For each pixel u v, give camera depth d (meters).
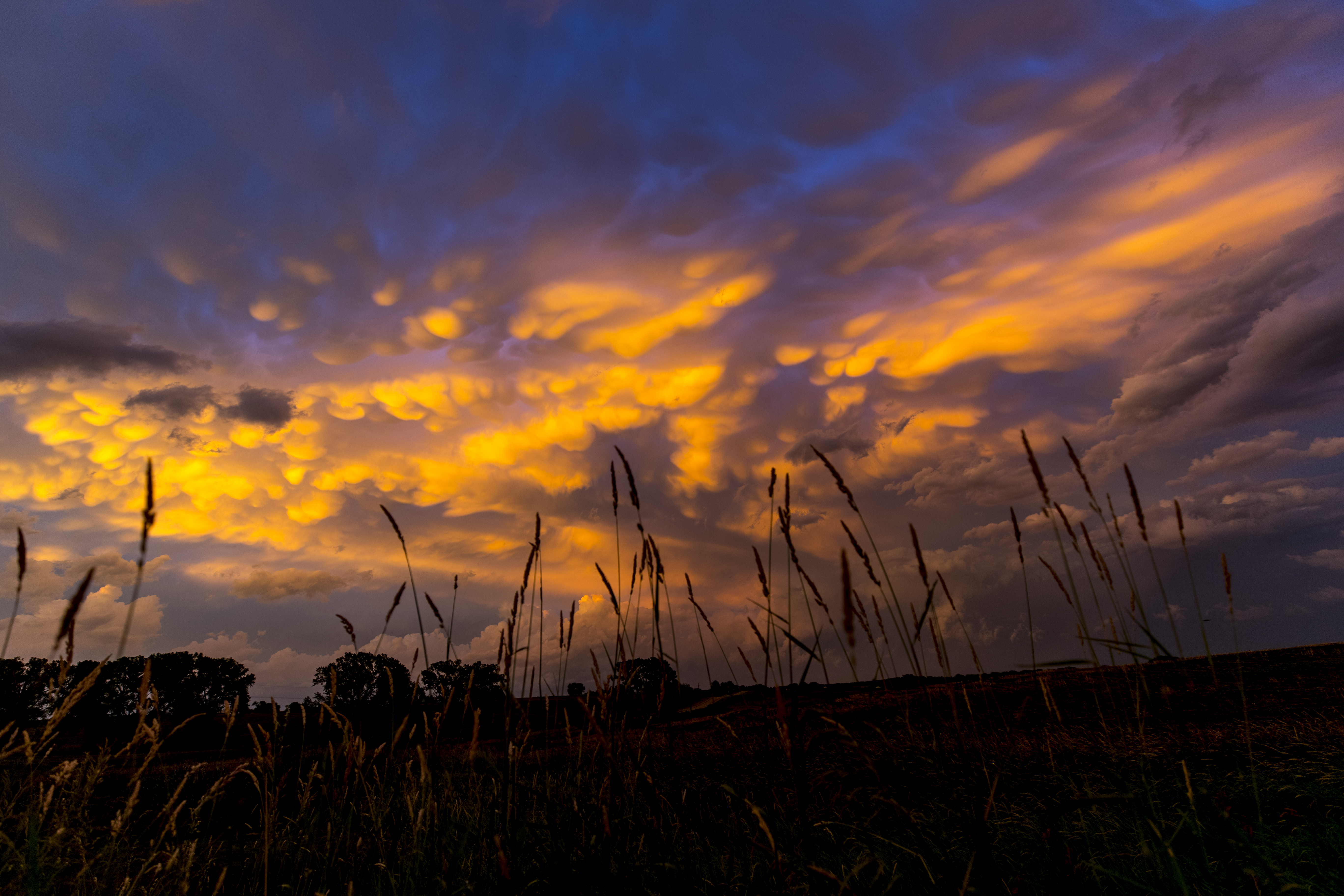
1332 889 2.19
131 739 1.91
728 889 2.02
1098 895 2.08
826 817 2.24
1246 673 21.78
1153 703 2.30
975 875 1.81
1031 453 2.88
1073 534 2.73
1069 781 2.36
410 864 2.29
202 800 2.08
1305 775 4.41
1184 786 2.11
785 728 1.86
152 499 1.62
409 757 2.42
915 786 2.01
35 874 1.61
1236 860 1.93
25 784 1.70
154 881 1.99
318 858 2.41
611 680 2.52
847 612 1.59
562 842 2.08
